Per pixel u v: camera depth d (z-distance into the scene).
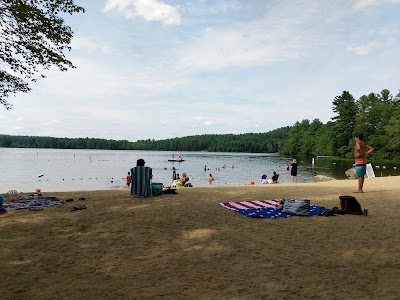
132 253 5.51
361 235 6.53
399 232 6.68
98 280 4.39
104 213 8.49
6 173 37.91
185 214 8.52
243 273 4.58
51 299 3.83
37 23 10.85
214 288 4.08
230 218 8.20
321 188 14.85
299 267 4.79
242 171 47.34
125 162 66.56
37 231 6.88
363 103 81.44
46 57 11.50
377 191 13.12
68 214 8.41
